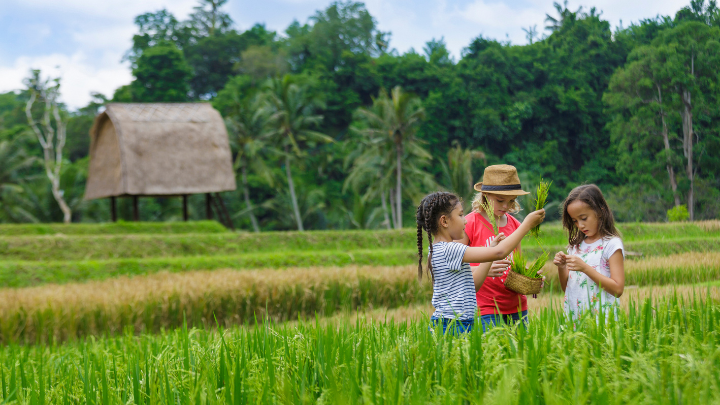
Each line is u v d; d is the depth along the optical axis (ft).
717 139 157.89
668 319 9.17
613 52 222.07
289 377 7.50
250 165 144.97
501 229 12.81
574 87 214.48
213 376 7.81
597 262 11.94
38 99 133.08
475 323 8.16
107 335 33.65
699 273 45.98
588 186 12.00
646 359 6.77
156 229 82.53
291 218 148.46
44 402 8.23
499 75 214.69
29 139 154.20
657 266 45.91
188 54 227.81
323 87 203.62
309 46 234.38
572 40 230.07
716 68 159.63
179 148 93.50
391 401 6.09
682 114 161.17
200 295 36.45
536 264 11.82
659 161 158.40
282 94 142.82
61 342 32.73
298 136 146.41
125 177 89.25
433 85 209.87
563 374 6.29
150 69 191.72
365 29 247.70
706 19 187.52
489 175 12.50
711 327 8.92
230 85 202.28
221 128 97.35
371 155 136.46
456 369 6.87
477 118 199.00
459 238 11.43
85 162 157.89
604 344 7.61
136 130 91.81
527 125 208.03
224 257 62.03
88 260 61.46
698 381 6.23
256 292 38.37
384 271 43.52
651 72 165.07
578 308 11.64
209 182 94.12
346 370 7.14
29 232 76.64
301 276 40.81
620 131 173.17
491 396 5.74
